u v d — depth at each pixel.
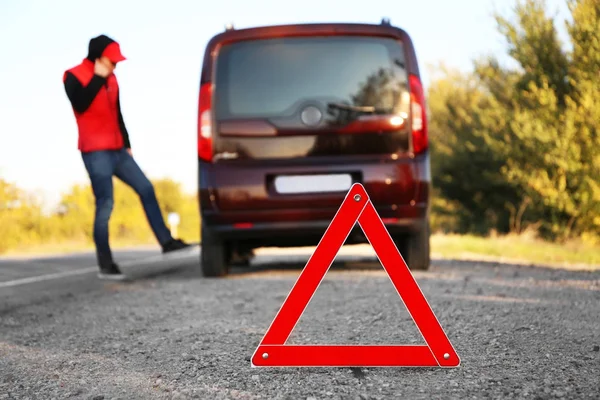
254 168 8.05
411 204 8.01
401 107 8.08
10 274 10.49
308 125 8.02
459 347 4.49
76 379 3.96
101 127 8.45
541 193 15.12
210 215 8.14
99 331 5.43
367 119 8.02
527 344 4.52
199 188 8.15
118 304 6.79
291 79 8.12
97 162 8.47
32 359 4.53
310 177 8.02
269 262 11.55
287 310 4.06
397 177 7.98
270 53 8.19
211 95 8.20
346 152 8.02
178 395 3.56
